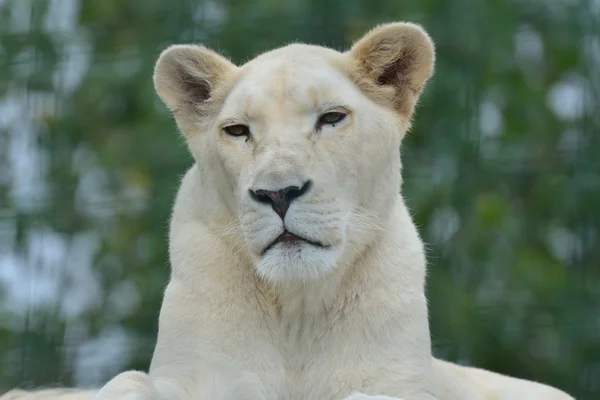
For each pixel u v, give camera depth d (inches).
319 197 303.4
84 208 551.8
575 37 575.2
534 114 577.9
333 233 304.8
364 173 315.3
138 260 543.5
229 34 541.6
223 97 325.7
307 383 315.9
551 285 543.2
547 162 561.3
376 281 317.1
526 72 589.9
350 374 313.0
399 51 327.9
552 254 562.3
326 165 306.7
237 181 310.2
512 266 538.0
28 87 562.3
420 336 316.8
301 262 301.9
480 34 550.3
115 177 555.5
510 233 538.9
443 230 526.0
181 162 543.2
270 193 300.5
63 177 552.1
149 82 557.3
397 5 545.3
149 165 547.2
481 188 541.6
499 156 551.8
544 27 580.7
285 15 538.9
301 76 313.4
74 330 520.1
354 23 540.7
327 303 316.5
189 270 319.6
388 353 314.0
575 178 555.5
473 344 515.5
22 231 539.8
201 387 310.7
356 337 314.8
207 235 321.1
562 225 558.6
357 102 316.5
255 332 315.6
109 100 572.4
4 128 561.3
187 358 313.0
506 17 561.0
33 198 547.8
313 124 309.7
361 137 314.0
